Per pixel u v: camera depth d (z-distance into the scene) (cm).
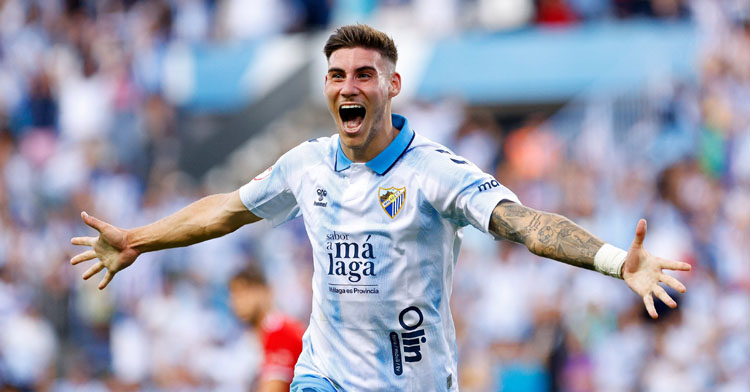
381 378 1714
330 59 1683
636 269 1442
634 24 6366
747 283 4550
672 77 5822
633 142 5538
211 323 4647
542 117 6206
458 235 1744
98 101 6325
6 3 6944
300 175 1755
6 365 4716
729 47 5788
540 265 4584
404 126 1709
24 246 5512
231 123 6412
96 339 5034
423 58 6481
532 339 4319
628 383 4175
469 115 6222
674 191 5022
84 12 6838
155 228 1873
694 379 4147
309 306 4678
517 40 6438
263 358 2480
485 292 4566
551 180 5381
